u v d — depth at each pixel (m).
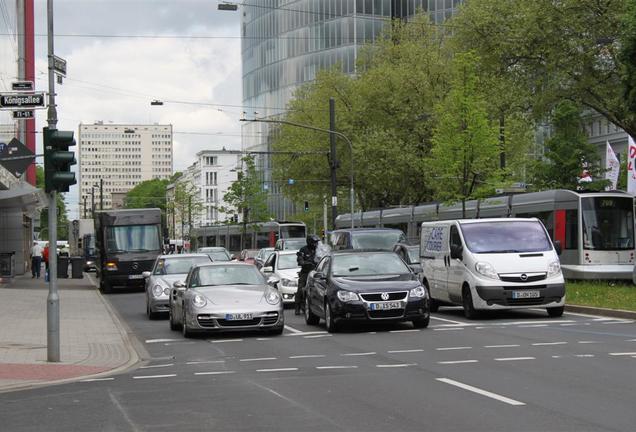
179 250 114.69
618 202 30.83
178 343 16.92
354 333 17.48
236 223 80.88
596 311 20.25
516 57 34.03
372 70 53.31
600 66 32.56
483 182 39.03
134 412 9.16
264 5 106.31
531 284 19.19
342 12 94.81
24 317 23.23
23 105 15.83
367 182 53.03
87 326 20.66
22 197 42.53
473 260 19.66
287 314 23.47
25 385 11.63
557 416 8.10
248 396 9.91
